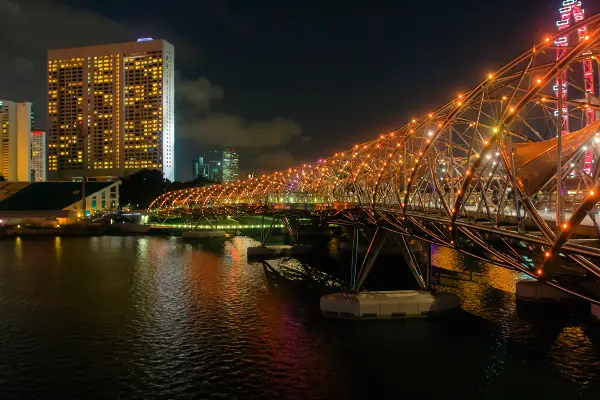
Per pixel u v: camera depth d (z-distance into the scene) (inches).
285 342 1879.9
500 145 1034.1
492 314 2144.4
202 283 3134.8
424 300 2134.6
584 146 864.9
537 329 1936.5
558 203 831.1
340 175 3511.3
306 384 1520.7
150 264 4018.2
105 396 1485.0
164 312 2410.2
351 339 1872.5
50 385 1562.5
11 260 4340.6
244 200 5610.2
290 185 5172.2
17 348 1895.9
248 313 2342.5
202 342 1932.8
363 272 2293.3
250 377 1587.1
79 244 5762.8
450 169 1409.9
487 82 1149.7
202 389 1515.7
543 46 956.0
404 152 1898.4
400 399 1407.5
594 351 1704.0
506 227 1058.7
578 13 3073.3
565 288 966.4
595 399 1373.0
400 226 1946.4
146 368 1681.8
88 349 1876.2
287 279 3230.8
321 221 3366.1
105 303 2623.0
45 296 2812.5
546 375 1528.1
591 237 1000.2
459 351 1723.7
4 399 1475.1
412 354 1708.9
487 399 1390.3
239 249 5103.3
